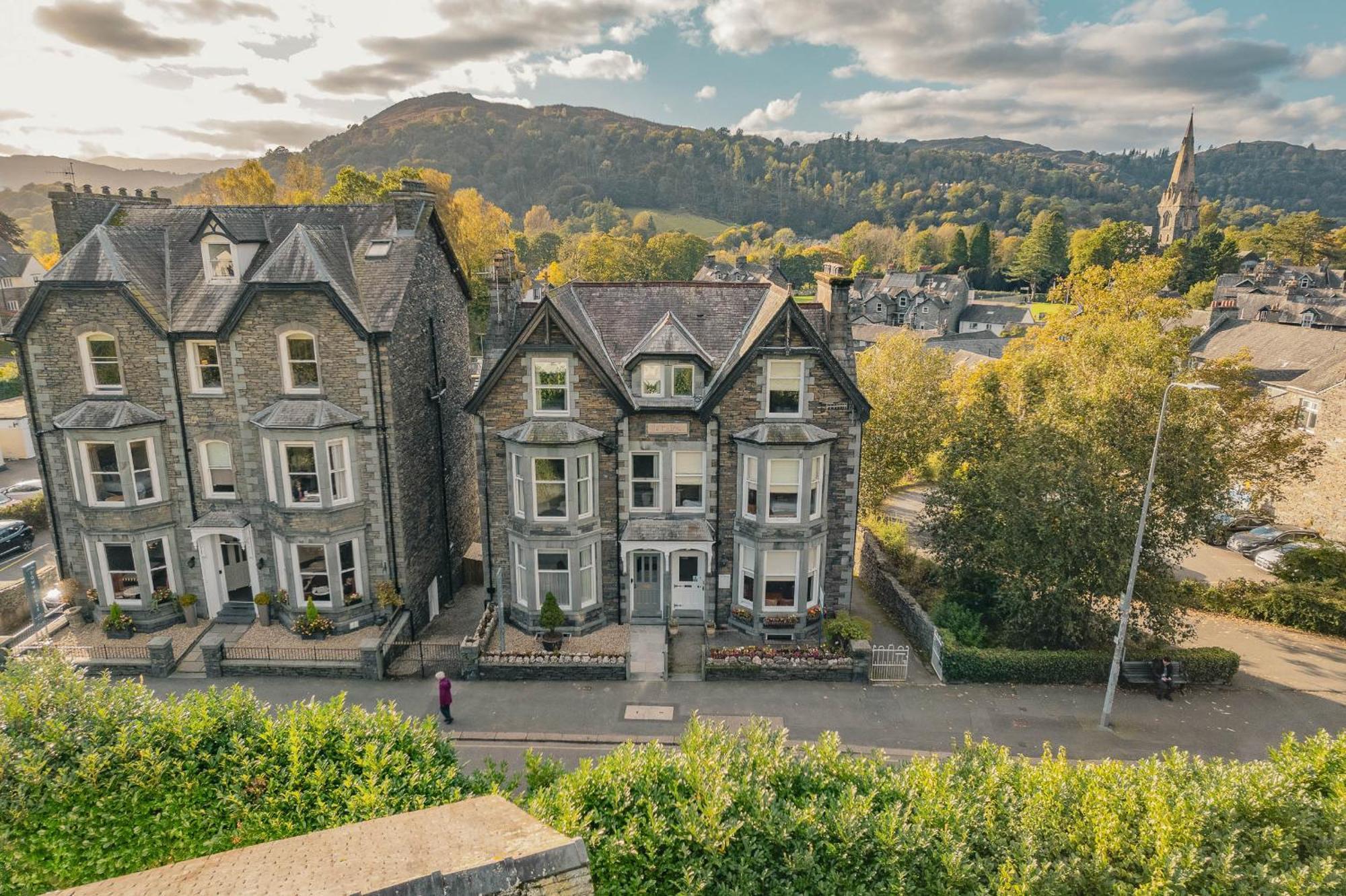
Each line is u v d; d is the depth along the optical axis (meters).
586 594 29.52
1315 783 15.16
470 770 21.94
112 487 28.25
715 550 29.28
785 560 29.00
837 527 29.28
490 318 28.70
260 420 27.12
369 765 14.32
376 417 27.64
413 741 15.64
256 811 13.84
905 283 141.38
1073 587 26.03
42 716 14.85
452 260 33.69
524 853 8.95
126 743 14.41
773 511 28.34
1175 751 15.72
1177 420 27.28
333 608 28.47
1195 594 34.00
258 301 26.73
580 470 28.06
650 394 28.17
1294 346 53.84
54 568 32.03
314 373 27.64
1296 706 25.94
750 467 28.25
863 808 13.66
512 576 29.86
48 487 28.92
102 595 28.94
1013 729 24.34
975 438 31.45
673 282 31.00
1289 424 36.06
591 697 25.78
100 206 31.36
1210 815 13.43
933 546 32.00
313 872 9.24
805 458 27.42
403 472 28.78
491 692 25.98
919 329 119.25
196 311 27.83
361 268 28.95
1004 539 27.02
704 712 25.05
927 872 12.90
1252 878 12.37
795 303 26.70
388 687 26.08
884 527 38.12
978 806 13.88
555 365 27.50
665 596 29.22
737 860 13.09
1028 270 159.88
